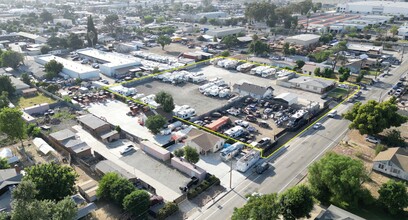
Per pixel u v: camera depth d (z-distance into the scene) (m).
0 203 43.94
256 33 180.62
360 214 44.69
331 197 46.94
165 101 76.19
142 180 52.22
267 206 37.59
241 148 62.69
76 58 132.50
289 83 98.69
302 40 143.88
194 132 66.69
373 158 58.22
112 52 142.50
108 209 46.69
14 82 98.44
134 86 100.62
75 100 88.44
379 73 109.00
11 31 182.25
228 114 79.56
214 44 154.12
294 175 54.25
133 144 66.06
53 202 38.12
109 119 77.19
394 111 63.38
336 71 111.06
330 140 65.75
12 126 60.72
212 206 47.47
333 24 188.25
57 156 61.34
